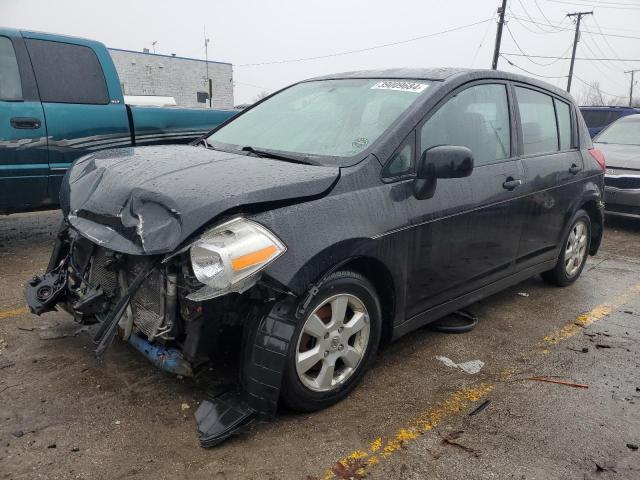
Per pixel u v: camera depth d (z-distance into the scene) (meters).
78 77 5.66
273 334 2.67
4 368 3.26
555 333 4.25
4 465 2.46
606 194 8.12
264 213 2.64
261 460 2.59
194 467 2.52
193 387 3.13
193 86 43.66
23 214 7.73
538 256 4.66
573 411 3.14
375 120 3.41
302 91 4.20
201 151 3.55
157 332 2.72
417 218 3.24
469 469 2.61
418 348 3.86
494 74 4.11
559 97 4.96
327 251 2.73
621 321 4.57
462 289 3.83
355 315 3.08
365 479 2.51
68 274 3.30
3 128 5.12
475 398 3.23
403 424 2.94
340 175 2.96
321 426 2.87
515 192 4.07
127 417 2.85
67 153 5.56
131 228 2.65
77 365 3.33
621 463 2.70
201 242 2.47
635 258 6.73
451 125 3.61
